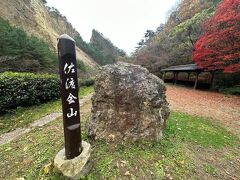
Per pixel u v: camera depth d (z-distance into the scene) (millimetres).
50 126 5301
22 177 2994
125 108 3717
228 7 11961
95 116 3871
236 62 11758
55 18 63406
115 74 3826
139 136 3699
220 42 11984
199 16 27734
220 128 5859
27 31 34906
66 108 2719
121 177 2891
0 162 3496
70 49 2641
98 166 3051
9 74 7844
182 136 4570
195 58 13500
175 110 7691
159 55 28891
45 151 3570
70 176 2742
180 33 29406
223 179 3258
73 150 2857
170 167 3244
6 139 4852
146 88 3809
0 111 7027
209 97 11453
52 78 10320
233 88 12680
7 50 16391
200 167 3439
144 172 3039
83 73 29828
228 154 4148
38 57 20094
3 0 34438
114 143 3615
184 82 20812
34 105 8781
